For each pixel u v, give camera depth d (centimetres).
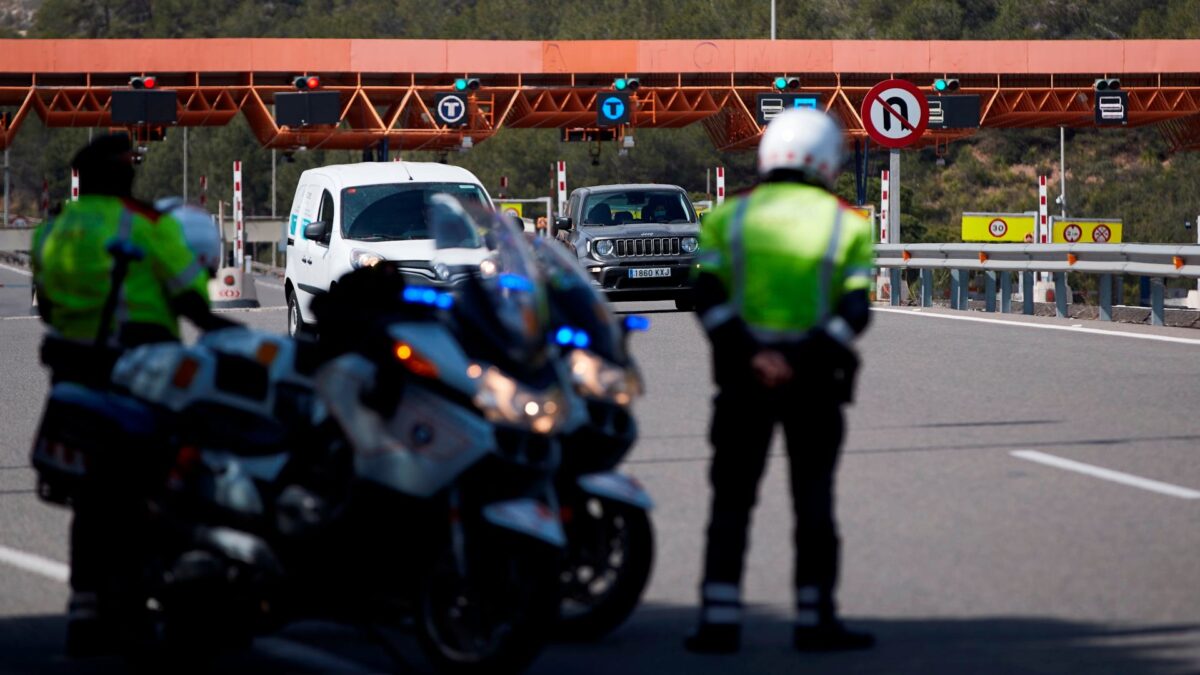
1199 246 7525
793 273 2512
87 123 18525
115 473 2538
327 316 2497
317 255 7862
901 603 2873
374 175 7938
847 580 3038
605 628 2656
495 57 18612
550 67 18612
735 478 2577
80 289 2742
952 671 2459
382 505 2406
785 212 2531
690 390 5719
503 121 19825
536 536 2297
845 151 2603
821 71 18762
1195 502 3669
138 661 2530
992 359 6419
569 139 19688
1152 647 2569
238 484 2464
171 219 2756
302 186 8481
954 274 9200
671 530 3481
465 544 2388
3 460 4622
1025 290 8975
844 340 2500
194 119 18725
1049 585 2972
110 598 2541
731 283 2550
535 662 2555
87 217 2758
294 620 2517
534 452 2344
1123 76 19438
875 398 5372
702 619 2600
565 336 2414
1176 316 8775
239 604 2469
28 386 6519
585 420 2481
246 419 2548
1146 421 4812
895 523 3500
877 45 18775
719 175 14425
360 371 2431
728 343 2530
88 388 2684
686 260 9181
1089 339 7138
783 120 2580
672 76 19338
